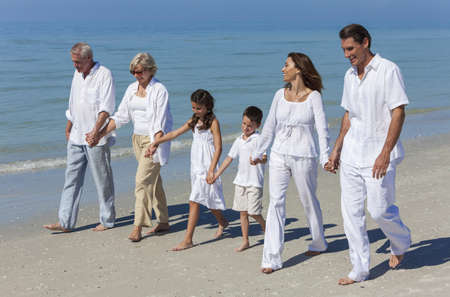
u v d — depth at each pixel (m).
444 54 56.34
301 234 5.33
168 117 5.35
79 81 5.47
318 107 4.09
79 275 4.44
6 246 5.29
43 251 5.11
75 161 5.62
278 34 155.00
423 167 8.37
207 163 5.05
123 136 13.11
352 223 3.82
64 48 65.94
